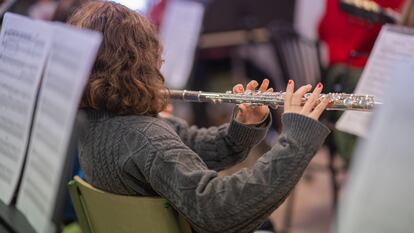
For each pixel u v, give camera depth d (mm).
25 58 1062
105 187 1229
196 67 3592
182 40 2842
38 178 1022
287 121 1121
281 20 3805
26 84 1062
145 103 1219
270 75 3709
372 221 681
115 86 1187
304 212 2934
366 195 686
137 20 1233
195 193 1103
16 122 1117
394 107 681
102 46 1195
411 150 662
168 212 1170
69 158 1071
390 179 672
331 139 2641
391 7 2359
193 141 1512
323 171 3416
